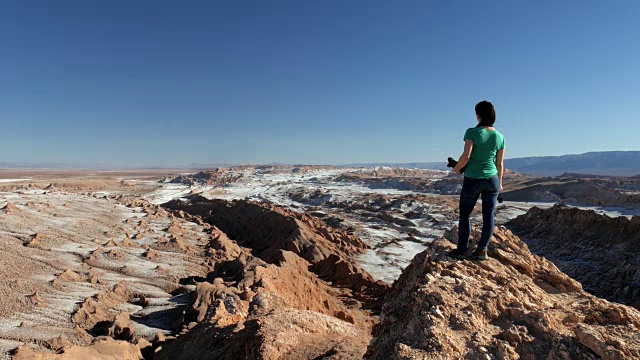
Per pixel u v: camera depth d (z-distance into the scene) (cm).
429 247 802
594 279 3284
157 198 13488
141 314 2570
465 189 698
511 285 666
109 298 2753
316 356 1140
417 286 707
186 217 7338
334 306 2956
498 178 695
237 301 2047
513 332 548
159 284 3238
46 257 3356
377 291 3709
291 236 5428
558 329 551
